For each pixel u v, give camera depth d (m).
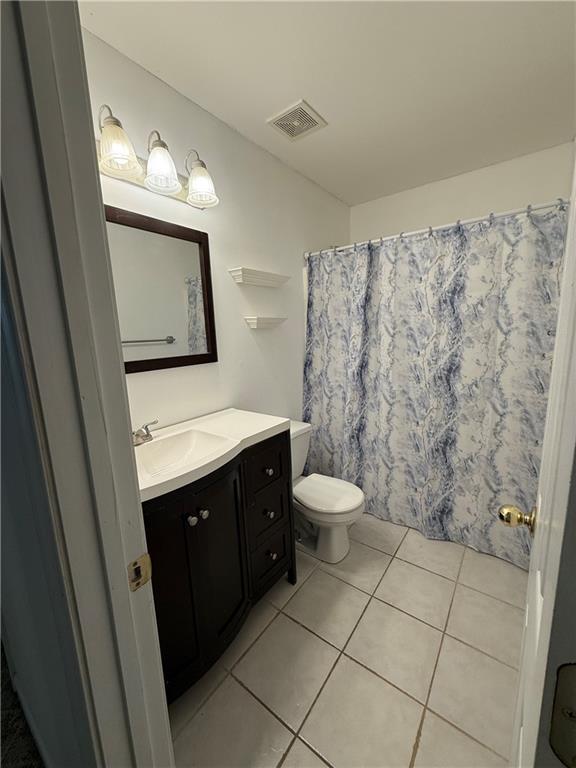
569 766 0.30
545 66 1.33
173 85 1.41
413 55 1.27
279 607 1.53
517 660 1.27
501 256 1.65
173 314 1.50
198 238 1.56
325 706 1.13
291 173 2.11
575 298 0.38
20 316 0.36
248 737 1.06
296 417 2.40
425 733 1.05
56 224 0.37
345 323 2.22
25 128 0.34
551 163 1.92
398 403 2.06
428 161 2.04
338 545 1.82
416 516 2.08
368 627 1.42
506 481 1.75
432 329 1.87
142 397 1.42
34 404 0.38
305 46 1.22
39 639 0.63
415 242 1.89
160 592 0.99
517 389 1.67
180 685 1.07
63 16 0.37
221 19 1.11
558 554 0.29
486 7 1.08
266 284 1.92
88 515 0.44
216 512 1.16
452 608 1.51
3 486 0.52
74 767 0.67
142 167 1.32
